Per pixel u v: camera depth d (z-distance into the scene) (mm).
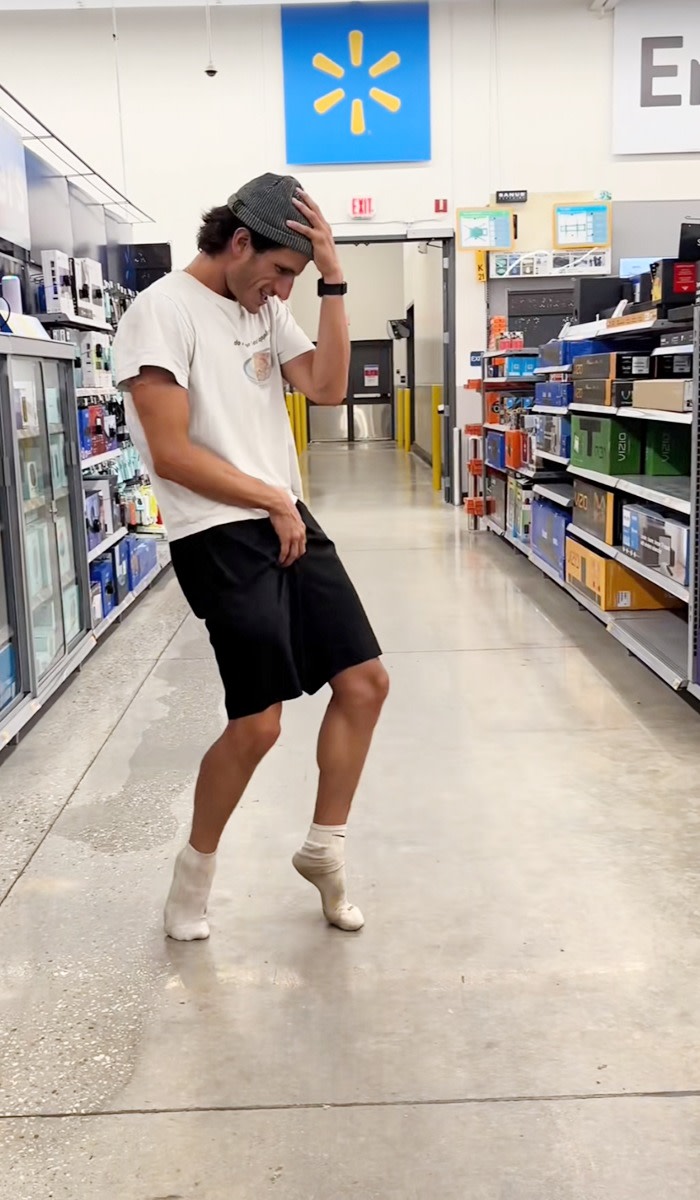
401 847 2699
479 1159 1592
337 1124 1676
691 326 3979
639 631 4316
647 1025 1920
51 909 2412
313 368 2127
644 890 2436
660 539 3932
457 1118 1683
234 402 2012
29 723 3785
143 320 1913
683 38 9594
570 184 9867
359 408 21422
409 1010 1983
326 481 12836
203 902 2260
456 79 9734
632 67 9648
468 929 2279
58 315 4785
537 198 9805
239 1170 1581
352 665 2105
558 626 5094
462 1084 1766
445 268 10172
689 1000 1995
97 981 2107
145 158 9812
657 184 9859
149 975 2125
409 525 8812
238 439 2025
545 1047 1862
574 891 2438
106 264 6719
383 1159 1596
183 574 2043
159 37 9625
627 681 4141
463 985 2062
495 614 5387
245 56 9672
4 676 3549
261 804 2984
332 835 2211
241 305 2020
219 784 2121
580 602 5160
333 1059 1840
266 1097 1743
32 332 4043
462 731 3598
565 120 9781
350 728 2141
